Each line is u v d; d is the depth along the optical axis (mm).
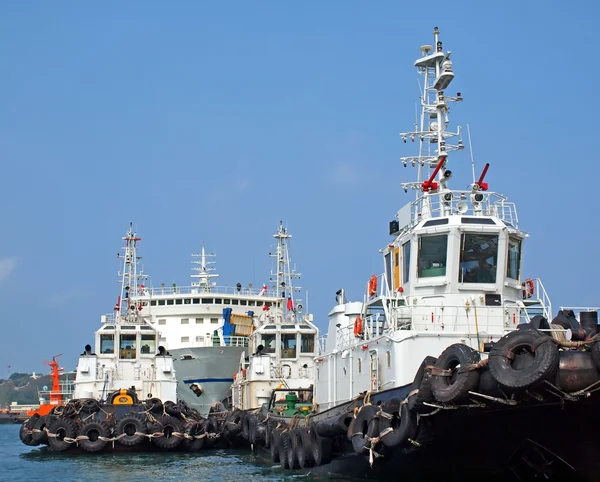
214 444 55000
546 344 21766
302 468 38406
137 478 41062
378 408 29156
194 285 79125
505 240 32281
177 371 70625
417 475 28906
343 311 39781
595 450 24438
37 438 54875
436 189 36875
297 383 61438
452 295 32125
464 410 24719
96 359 62094
